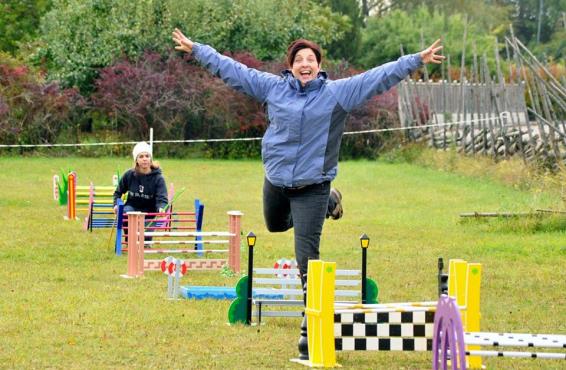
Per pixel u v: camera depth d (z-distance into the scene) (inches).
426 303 545.6
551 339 448.5
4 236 1056.2
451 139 2177.7
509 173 1667.1
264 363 530.0
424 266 882.1
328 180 548.7
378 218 1279.5
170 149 2487.7
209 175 1984.5
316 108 539.5
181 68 2504.9
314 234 550.9
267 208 573.6
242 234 1108.5
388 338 527.5
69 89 2470.5
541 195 1374.3
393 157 2351.1
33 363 522.0
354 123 2479.1
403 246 1016.9
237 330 612.7
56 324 617.6
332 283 526.3
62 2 2679.6
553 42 4611.2
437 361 460.8
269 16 2719.0
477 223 1199.6
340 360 542.9
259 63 2628.0
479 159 1904.5
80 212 1298.0
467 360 530.9
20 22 3164.4
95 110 2492.6
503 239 1068.5
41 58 2669.8
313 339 533.3
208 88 2466.8
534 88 1641.2
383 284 786.2
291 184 544.4
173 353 549.6
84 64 2549.2
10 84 2391.7
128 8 2581.2
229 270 842.8
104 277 806.5
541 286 781.3
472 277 530.9
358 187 1726.1
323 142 542.6
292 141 542.6
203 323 630.5
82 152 2395.4
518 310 684.1
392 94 2508.6
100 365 519.8
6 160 2220.7
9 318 631.8
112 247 989.2
